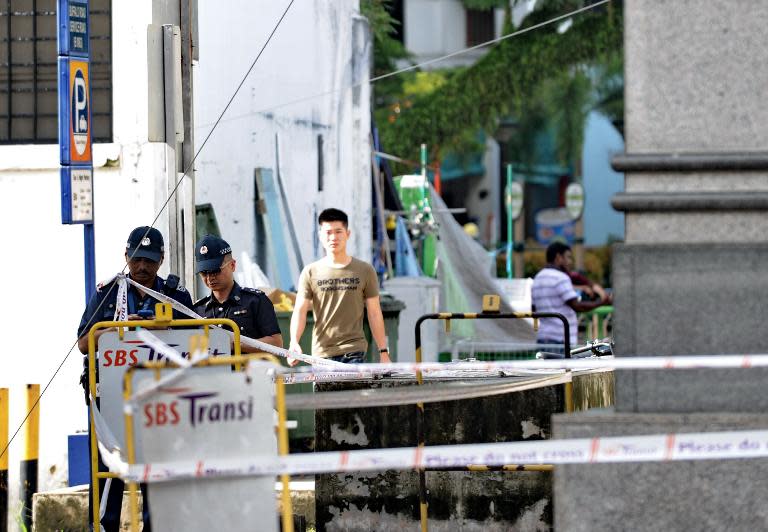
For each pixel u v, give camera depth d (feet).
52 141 109.19
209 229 115.44
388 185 180.14
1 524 88.74
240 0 124.16
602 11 327.88
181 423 51.96
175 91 100.42
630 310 53.06
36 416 96.43
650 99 54.44
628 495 52.21
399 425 71.97
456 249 188.85
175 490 52.01
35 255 106.32
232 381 52.34
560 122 439.22
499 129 441.68
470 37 478.59
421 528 70.44
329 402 59.11
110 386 72.28
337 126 150.92
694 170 53.72
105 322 71.41
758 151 53.83
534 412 69.87
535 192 485.15
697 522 51.67
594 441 49.80
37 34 109.40
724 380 52.54
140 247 77.36
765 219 53.16
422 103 351.05
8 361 106.42
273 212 126.62
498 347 159.02
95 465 71.61
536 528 70.18
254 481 51.93
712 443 49.70
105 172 103.35
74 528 84.79
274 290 113.29
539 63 335.47
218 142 118.73
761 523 51.19
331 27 149.18
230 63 121.60
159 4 102.78
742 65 53.93
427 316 72.69
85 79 83.30
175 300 78.48
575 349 95.76
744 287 52.42
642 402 53.01
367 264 97.71
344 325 96.78
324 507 73.26
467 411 70.85
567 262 130.72
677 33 54.29
